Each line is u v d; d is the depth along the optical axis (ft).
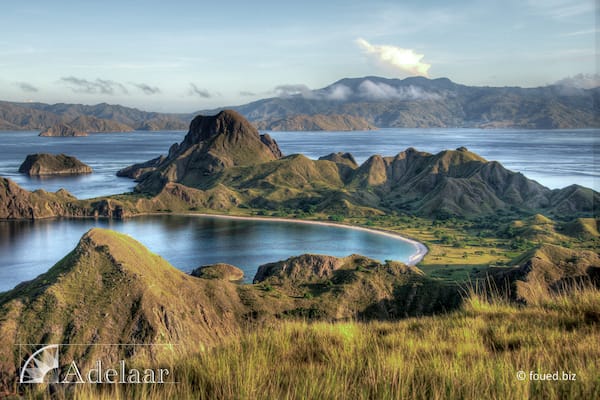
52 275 253.65
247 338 31.19
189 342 30.96
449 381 22.54
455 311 43.29
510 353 28.12
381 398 21.35
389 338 32.78
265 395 21.70
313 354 29.55
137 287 243.40
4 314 222.48
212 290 279.08
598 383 21.84
